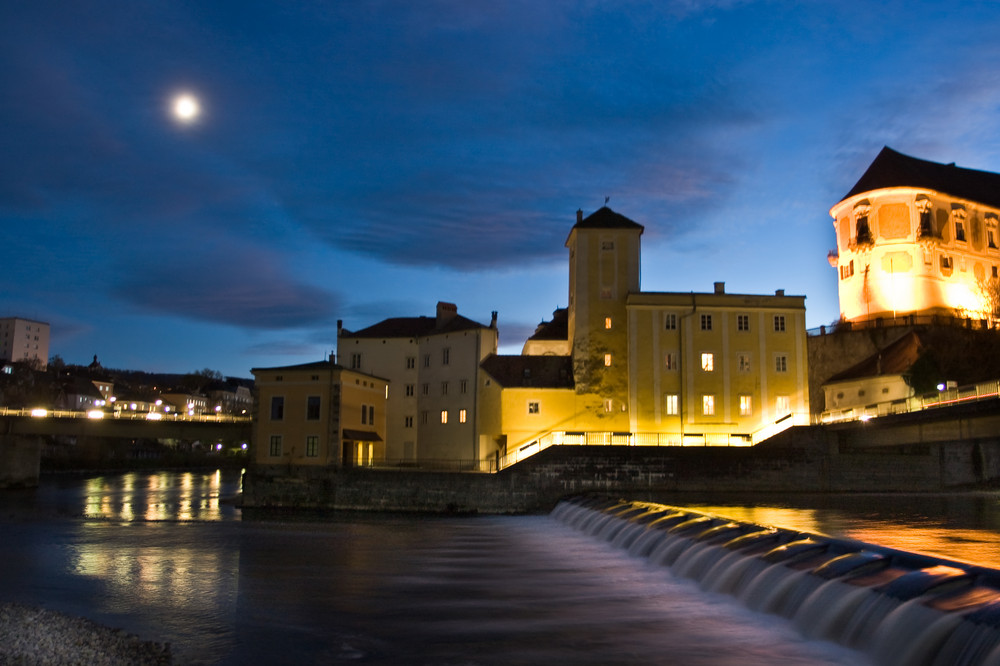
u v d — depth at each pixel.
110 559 32.47
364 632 20.05
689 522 33.28
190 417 81.62
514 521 49.25
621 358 65.19
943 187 83.00
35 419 77.12
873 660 16.97
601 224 67.62
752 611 21.98
